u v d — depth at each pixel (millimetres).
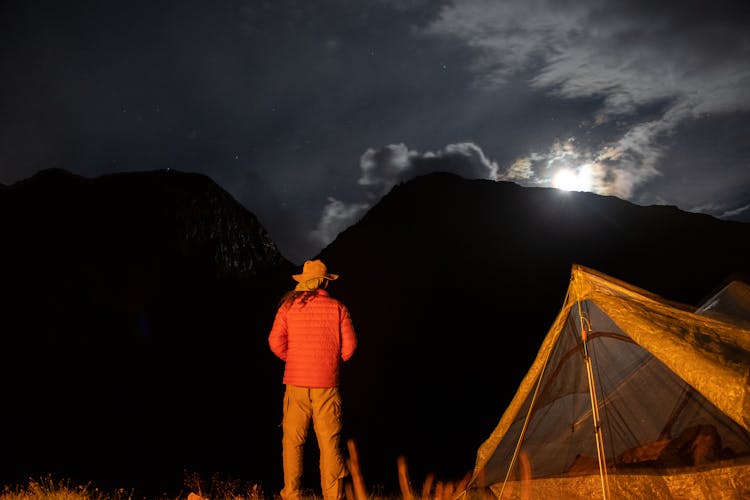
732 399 3549
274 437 35344
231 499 6672
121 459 32469
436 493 6039
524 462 4715
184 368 41875
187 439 34875
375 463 28078
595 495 4250
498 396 34469
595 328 4629
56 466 31219
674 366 3832
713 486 3779
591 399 4445
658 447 4160
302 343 4074
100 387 38875
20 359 38969
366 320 42000
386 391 36094
